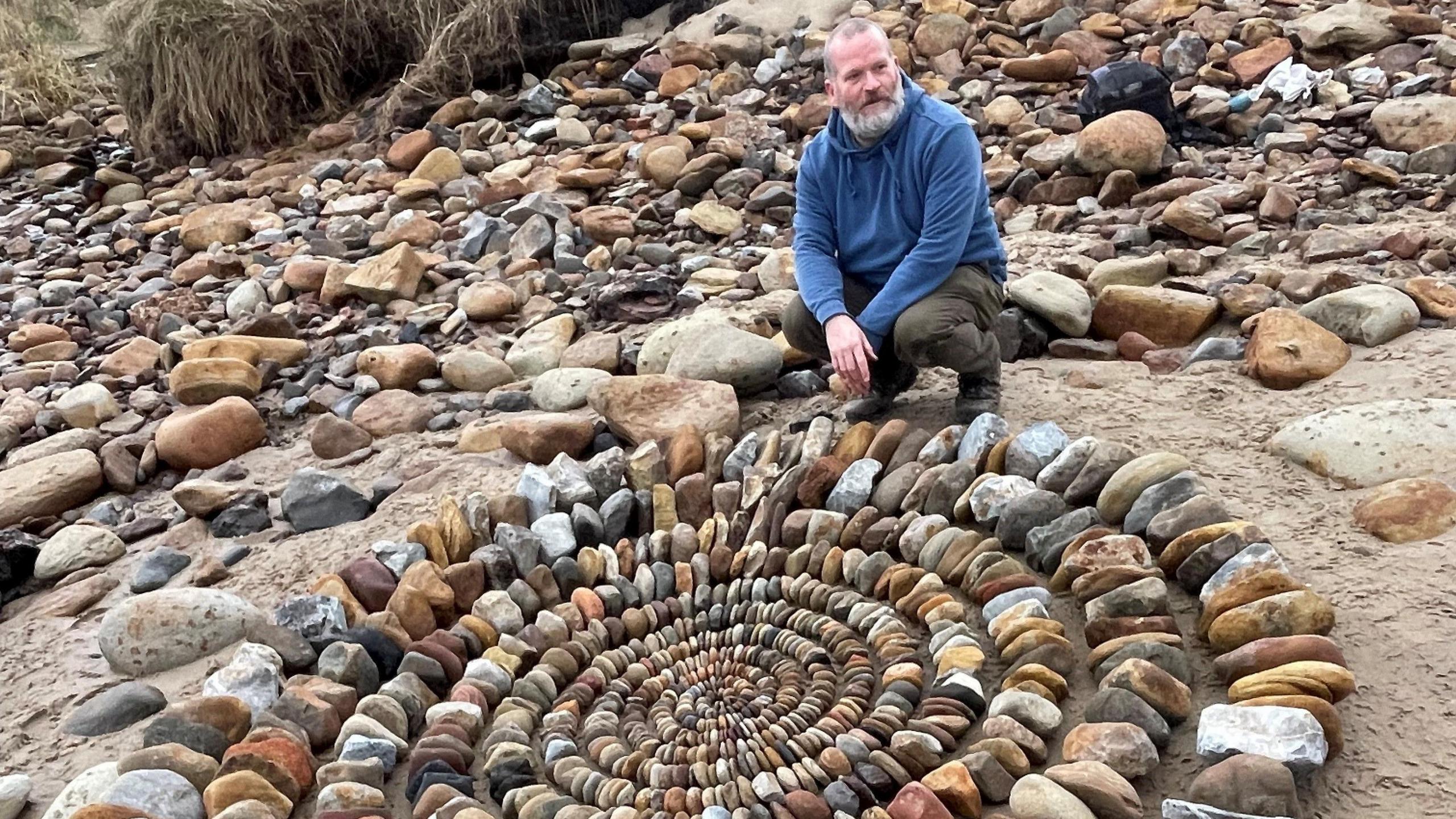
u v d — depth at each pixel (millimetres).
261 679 2236
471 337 3725
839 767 1894
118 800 1929
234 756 2000
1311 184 3768
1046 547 2283
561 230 4254
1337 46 4555
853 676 2129
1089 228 3762
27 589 2836
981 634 2172
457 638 2330
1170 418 2674
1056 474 2408
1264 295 3064
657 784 1950
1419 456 2316
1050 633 2053
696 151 4637
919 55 5113
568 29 5609
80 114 6488
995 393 2740
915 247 2520
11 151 6016
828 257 2619
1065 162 4117
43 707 2359
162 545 2908
